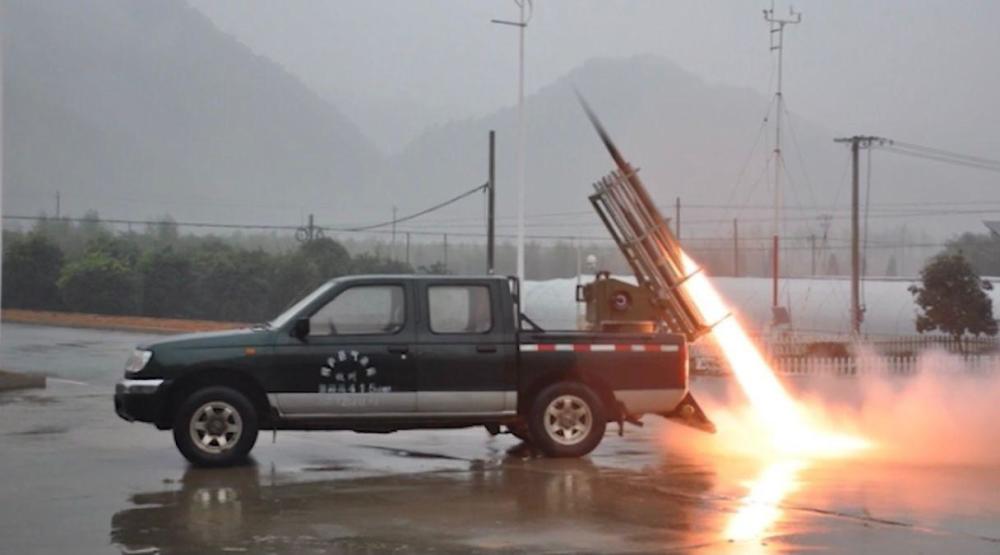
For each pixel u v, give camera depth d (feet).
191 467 48.80
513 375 51.16
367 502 41.14
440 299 51.03
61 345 142.00
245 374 49.08
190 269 251.60
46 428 61.87
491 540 35.06
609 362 52.26
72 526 36.96
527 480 46.01
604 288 56.80
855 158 222.48
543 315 205.46
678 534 35.86
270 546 34.22
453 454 53.26
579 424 52.24
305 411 49.47
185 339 49.37
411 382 50.16
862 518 38.40
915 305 228.63
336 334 50.03
